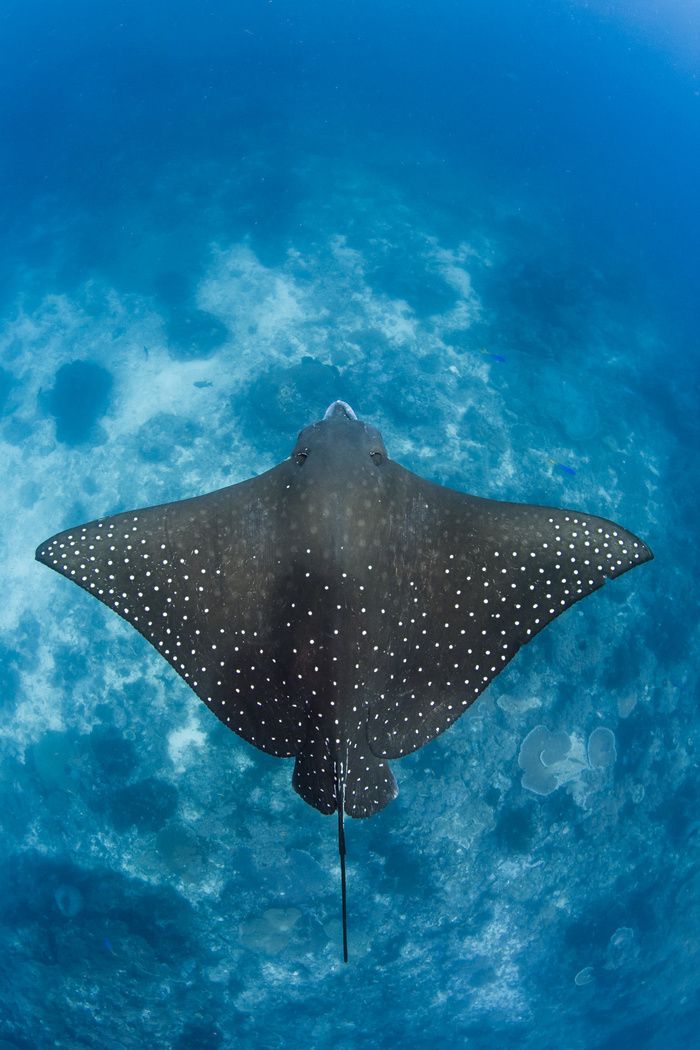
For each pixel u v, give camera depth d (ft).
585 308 59.41
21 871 40.04
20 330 55.88
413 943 38.37
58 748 40.50
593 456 49.75
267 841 38.04
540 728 40.47
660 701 43.57
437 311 55.06
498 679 40.78
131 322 53.88
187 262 57.00
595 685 42.22
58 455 48.75
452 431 48.85
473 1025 39.78
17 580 45.01
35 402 51.57
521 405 50.85
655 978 42.42
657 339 60.23
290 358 51.44
